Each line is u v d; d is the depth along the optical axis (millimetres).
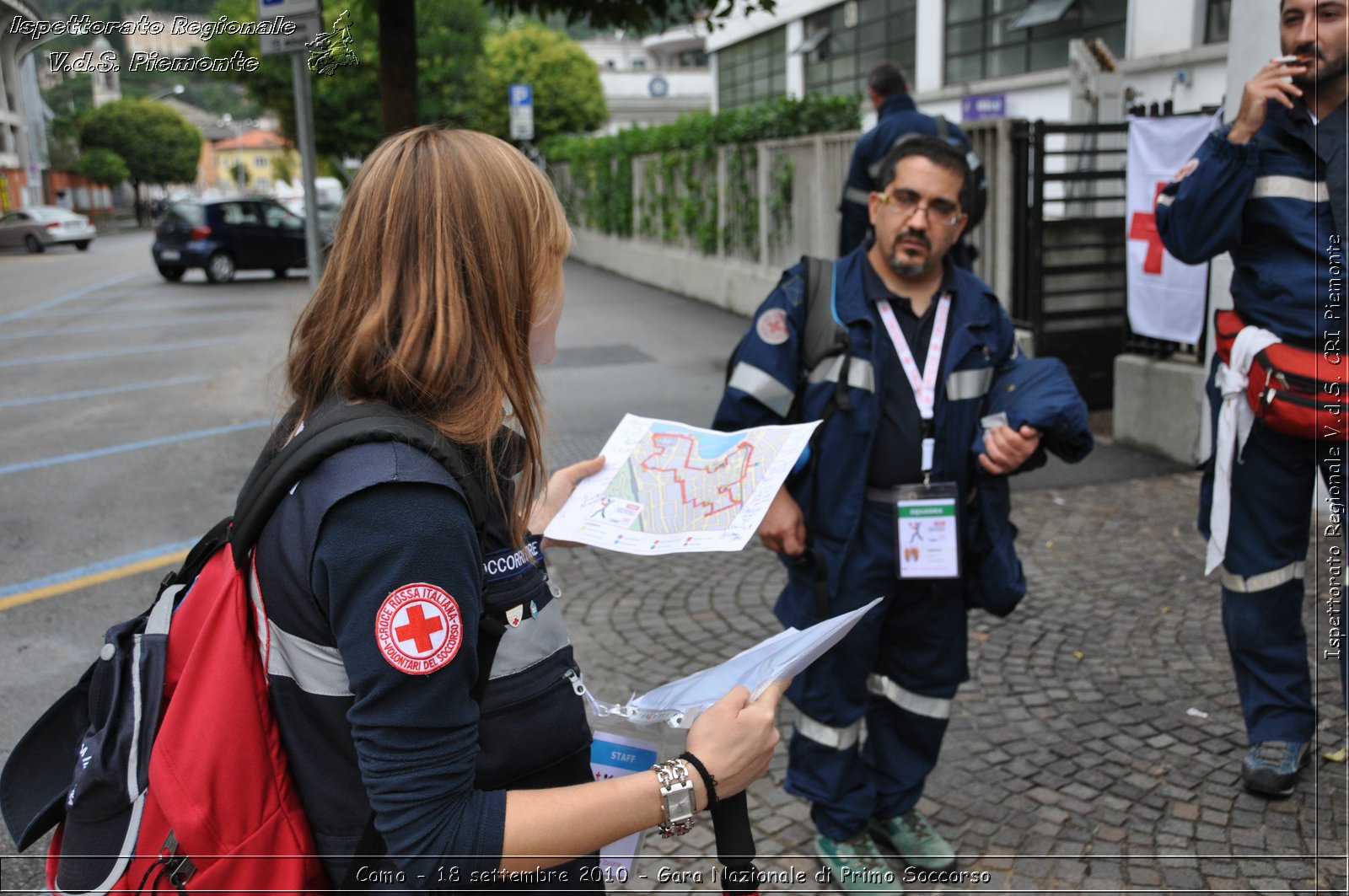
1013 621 4145
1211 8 10250
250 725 1146
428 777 1066
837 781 2561
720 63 24344
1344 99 2666
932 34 15688
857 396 2391
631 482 1679
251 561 1142
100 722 1179
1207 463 3051
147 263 24500
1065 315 7305
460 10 15773
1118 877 2637
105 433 7602
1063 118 13141
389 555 1052
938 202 2305
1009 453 2273
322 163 20359
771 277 11602
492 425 1170
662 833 1229
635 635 4164
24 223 29672
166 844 1148
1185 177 2830
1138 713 3426
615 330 11625
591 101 29547
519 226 1194
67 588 4762
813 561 2461
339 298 1168
